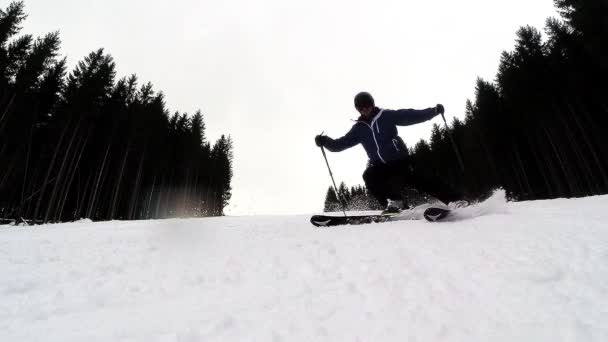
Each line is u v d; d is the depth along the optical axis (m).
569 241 1.47
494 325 0.85
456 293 1.08
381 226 2.70
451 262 1.39
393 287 1.20
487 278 1.17
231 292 1.32
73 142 20.94
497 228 1.95
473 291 1.08
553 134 18.84
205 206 38.69
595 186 17.64
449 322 0.89
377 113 3.33
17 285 1.59
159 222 6.24
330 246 2.02
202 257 2.04
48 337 1.00
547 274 1.12
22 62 19.89
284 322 0.99
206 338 0.92
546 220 2.03
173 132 32.44
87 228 5.34
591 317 0.83
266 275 1.51
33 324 1.11
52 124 20.02
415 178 3.21
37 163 20.22
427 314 0.96
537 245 1.47
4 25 19.00
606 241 1.40
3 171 18.86
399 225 2.62
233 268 1.69
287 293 1.25
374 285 1.24
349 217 3.35
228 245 2.42
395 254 1.63
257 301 1.19
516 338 0.78
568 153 19.64
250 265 1.73
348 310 1.04
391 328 0.90
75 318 1.15
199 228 4.04
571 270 1.14
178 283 1.49
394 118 3.31
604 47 14.72
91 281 1.63
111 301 1.31
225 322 1.02
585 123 18.66
